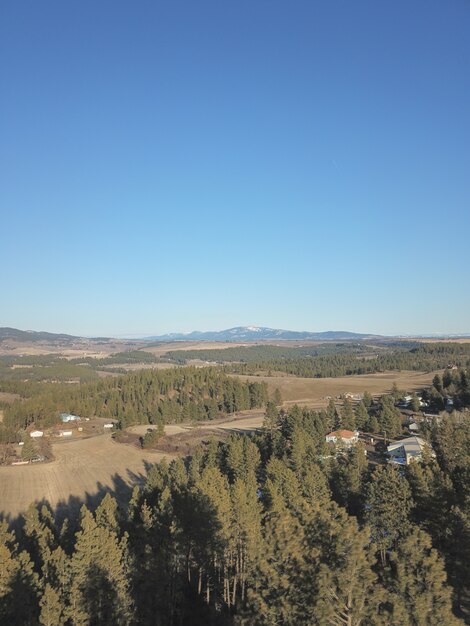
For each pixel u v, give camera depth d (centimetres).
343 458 8062
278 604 2844
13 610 4091
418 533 2820
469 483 5469
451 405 15400
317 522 3181
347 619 2583
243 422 16638
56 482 10506
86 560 4150
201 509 5056
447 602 2588
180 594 5109
